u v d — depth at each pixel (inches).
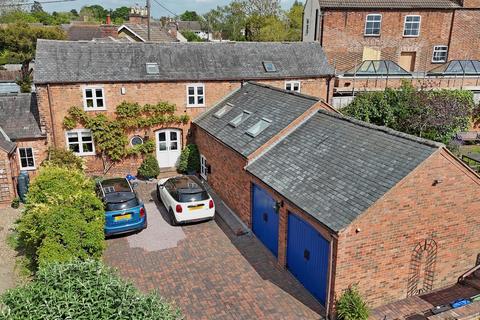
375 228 379.2
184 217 581.9
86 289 278.5
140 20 1942.7
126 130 808.9
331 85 933.2
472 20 1220.5
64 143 770.2
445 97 948.6
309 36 1290.6
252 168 542.0
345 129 506.6
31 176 751.1
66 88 742.5
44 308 262.5
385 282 405.4
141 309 270.4
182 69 825.5
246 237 562.3
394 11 1172.5
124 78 773.9
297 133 561.6
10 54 1856.5
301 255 445.7
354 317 373.1
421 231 405.1
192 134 850.1
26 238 500.4
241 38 2662.4
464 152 900.0
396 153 412.2
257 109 685.3
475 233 437.7
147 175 794.8
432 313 394.6
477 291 436.5
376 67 1075.9
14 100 774.5
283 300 425.1
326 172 448.5
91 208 485.7
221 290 443.5
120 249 532.4
